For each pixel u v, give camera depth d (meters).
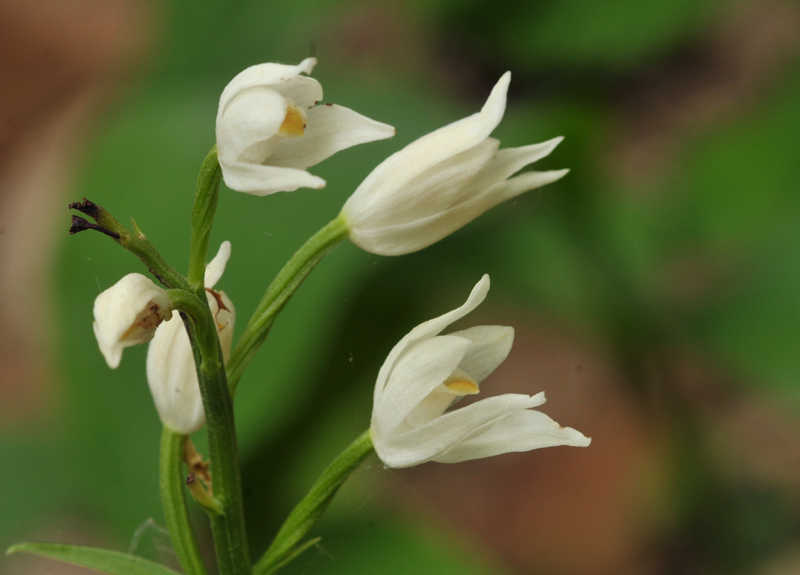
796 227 0.30
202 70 0.31
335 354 0.30
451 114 0.30
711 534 0.32
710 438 0.32
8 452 0.30
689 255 0.31
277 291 0.25
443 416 0.25
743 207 0.30
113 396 0.28
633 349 0.31
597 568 0.33
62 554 0.25
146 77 0.31
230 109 0.24
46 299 0.29
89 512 0.30
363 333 0.30
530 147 0.25
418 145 0.25
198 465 0.26
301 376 0.28
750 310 0.29
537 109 0.31
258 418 0.28
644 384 0.31
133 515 0.28
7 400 0.33
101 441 0.28
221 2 0.31
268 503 0.30
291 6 0.31
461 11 0.32
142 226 0.29
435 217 0.25
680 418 0.31
